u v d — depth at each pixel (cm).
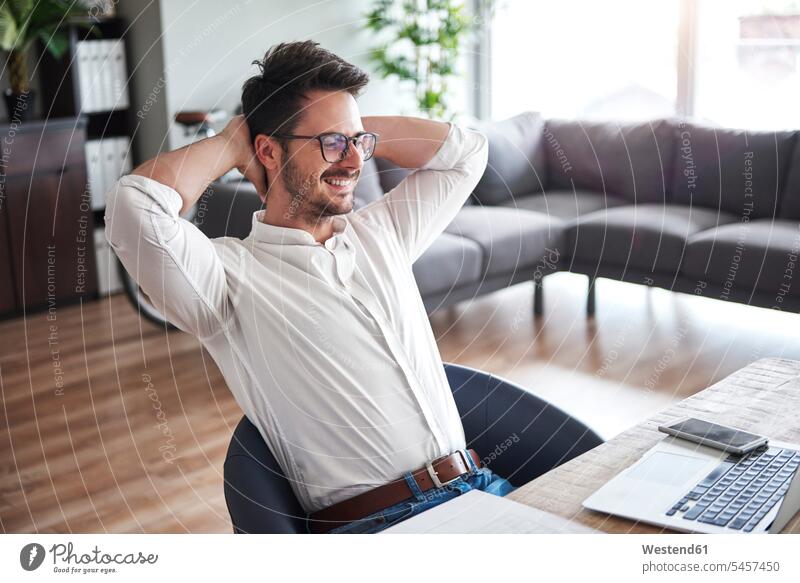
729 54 428
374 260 133
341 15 433
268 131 122
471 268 330
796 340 327
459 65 447
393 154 144
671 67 445
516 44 458
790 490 94
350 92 124
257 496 115
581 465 112
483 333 345
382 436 123
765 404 132
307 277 124
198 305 118
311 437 122
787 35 409
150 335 358
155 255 113
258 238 127
